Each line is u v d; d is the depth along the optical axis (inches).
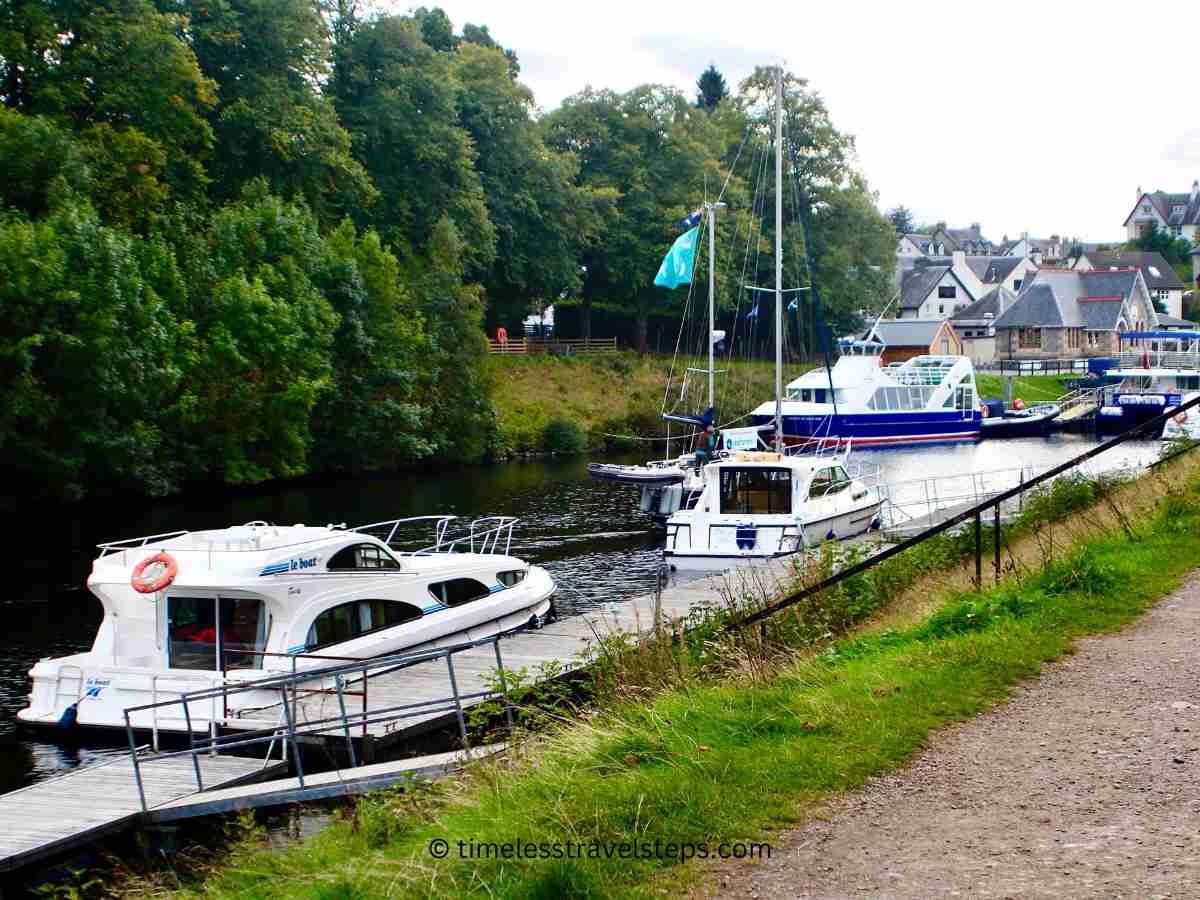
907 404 2500.0
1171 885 234.4
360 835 343.9
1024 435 2645.2
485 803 322.3
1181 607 458.3
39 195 1727.4
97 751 605.6
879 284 3759.8
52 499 1633.9
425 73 2691.9
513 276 3107.8
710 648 508.1
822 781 301.6
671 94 3508.9
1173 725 328.8
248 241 1987.0
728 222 3363.7
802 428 2359.7
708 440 1638.8
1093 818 270.2
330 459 2135.8
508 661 630.5
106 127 1888.5
